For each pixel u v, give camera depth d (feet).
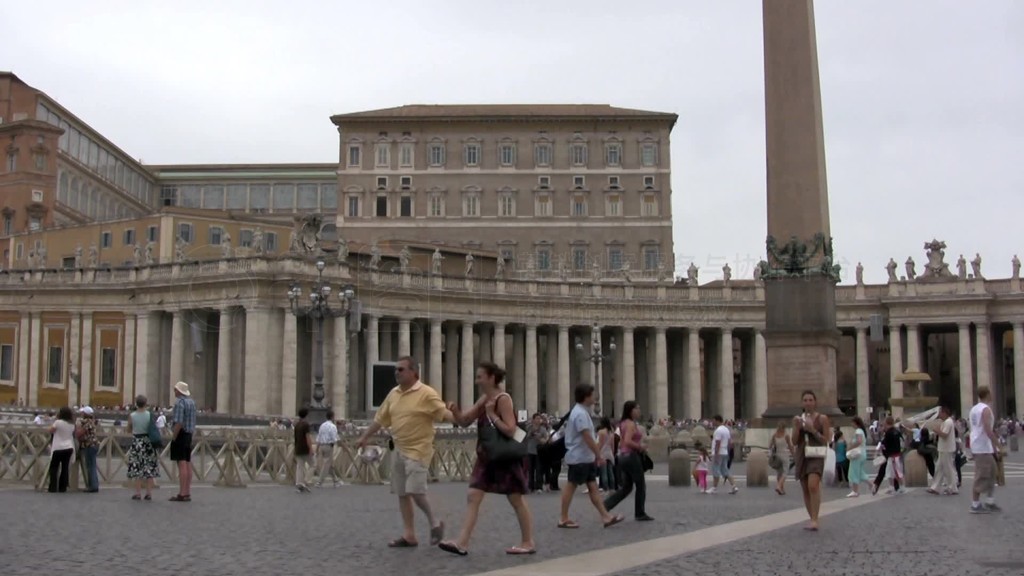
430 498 76.38
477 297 228.02
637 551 43.42
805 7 101.55
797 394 100.32
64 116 328.29
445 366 244.42
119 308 216.74
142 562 39.70
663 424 206.90
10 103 313.94
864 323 256.32
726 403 248.11
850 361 287.28
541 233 347.77
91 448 77.56
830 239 103.81
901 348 257.75
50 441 83.15
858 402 255.50
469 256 236.02
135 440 70.23
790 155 101.40
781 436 81.97
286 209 397.19
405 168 348.59
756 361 254.47
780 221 101.86
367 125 349.82
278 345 201.26
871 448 151.74
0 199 306.76
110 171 361.51
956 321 250.78
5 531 50.14
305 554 42.29
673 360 271.49
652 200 349.00
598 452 53.26
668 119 350.43
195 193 400.88
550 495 82.89
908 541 46.39
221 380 201.26
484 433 43.09
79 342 219.41
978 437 61.16
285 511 62.69
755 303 249.34
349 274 207.72
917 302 252.21
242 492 81.41
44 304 223.10
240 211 378.32
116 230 263.70
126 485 83.20
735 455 152.97
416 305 219.20
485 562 40.22
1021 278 251.19
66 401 218.79
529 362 234.58
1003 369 270.46
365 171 348.18
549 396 248.52
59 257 270.05
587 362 263.49
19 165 303.89
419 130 349.61
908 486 90.48
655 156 351.05
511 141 350.64
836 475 92.02
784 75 101.30
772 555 41.81
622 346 245.24
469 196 348.59
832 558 40.81
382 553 42.75
